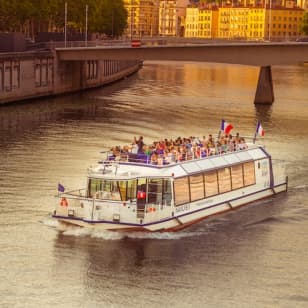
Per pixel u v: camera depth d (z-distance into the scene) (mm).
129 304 60344
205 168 77938
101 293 61781
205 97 192625
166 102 177125
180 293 62094
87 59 193875
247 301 60906
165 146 78812
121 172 72875
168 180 73375
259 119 150500
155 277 64625
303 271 66375
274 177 87062
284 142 122938
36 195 84875
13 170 96562
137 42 187625
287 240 73000
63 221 72875
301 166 102688
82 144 116125
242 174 82625
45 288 62344
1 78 167625
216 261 68000
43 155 106500
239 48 180500
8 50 183625
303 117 155625
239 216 79312
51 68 191875
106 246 69875
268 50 178500
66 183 90500
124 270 65688
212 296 61719
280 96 199500
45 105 168000
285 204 83750
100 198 72312
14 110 157250
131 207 71188
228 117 152250
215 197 78938
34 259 67000
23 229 73250
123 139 121750
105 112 155125
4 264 65938
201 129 135000
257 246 71375
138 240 71312
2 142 116312
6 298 60594
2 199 83000
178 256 68688
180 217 74375
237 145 84125
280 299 61406
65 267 65812
